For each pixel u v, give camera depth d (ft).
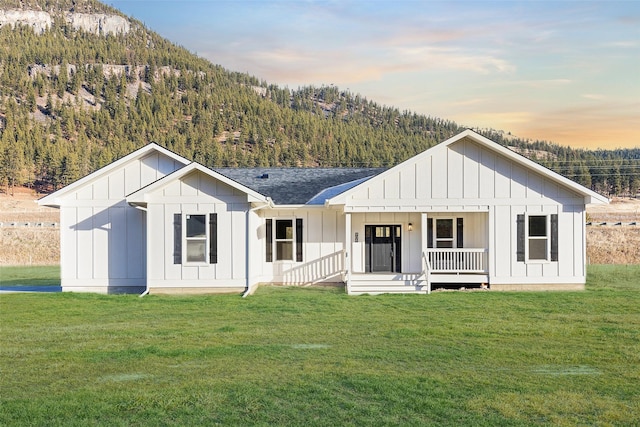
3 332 45.62
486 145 72.23
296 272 78.02
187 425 24.57
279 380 30.66
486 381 30.40
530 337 42.09
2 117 602.85
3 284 89.35
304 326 47.19
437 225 78.95
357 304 59.47
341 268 78.23
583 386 29.68
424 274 72.69
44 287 81.20
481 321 48.70
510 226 72.59
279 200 78.74
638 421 24.97
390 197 72.84
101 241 75.00
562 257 72.33
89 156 451.12
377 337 42.34
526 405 26.81
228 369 33.12
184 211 70.03
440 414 25.77
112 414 25.81
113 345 39.96
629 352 37.09
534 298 62.95
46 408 26.35
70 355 36.73
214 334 43.88
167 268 69.87
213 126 627.46
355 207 72.84
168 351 37.45
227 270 69.77
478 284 74.95
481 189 72.69
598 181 445.78
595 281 83.66
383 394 28.27
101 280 74.79
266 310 56.03
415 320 49.49
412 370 32.78
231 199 69.92
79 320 51.83
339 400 27.50
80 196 75.31
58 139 508.53
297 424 24.64
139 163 75.00
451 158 72.90
